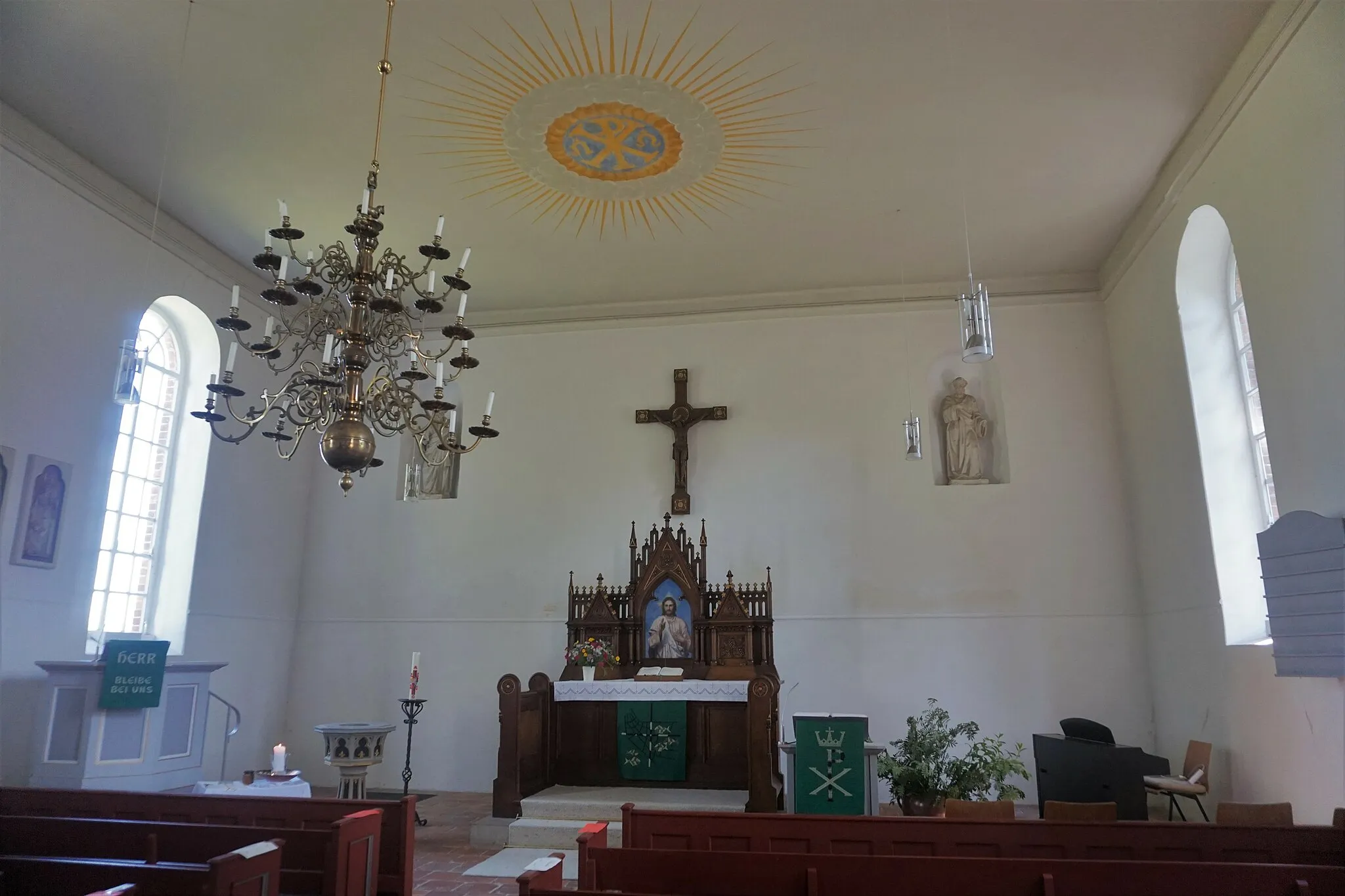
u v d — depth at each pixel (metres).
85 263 8.38
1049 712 9.82
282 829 5.01
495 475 11.55
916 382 10.95
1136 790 7.36
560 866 3.87
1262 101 6.60
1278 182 6.45
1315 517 5.99
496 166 8.45
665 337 11.62
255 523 10.72
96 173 8.48
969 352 5.65
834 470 10.84
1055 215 9.40
